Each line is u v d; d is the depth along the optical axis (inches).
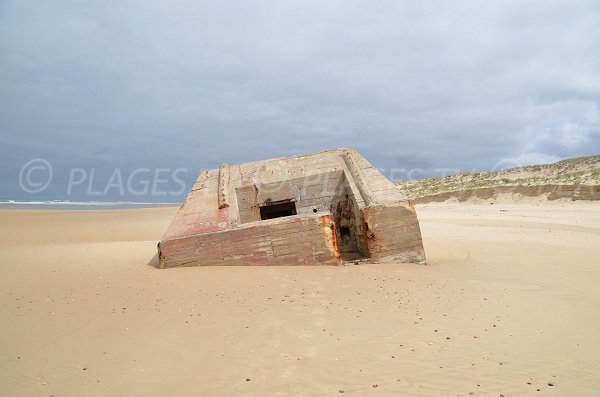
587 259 453.7
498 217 1028.5
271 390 151.3
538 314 250.1
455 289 317.1
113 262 430.3
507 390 150.9
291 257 420.2
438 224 941.2
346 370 168.7
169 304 266.1
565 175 1567.4
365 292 306.0
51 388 154.1
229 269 386.3
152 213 1615.4
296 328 222.2
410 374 164.6
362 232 461.4
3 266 382.9
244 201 518.9
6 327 217.5
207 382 158.6
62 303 262.5
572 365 173.8
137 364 175.5
